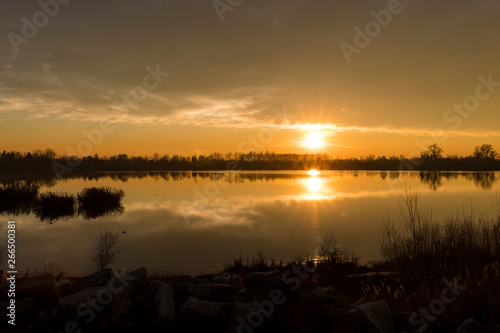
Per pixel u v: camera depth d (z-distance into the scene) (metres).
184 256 10.52
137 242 12.73
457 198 26.48
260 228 15.56
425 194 30.17
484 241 6.55
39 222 18.20
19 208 23.95
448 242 6.23
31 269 8.83
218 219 18.31
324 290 4.38
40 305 4.16
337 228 15.08
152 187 42.12
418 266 5.62
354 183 48.22
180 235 14.10
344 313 3.80
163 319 3.86
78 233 14.84
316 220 17.47
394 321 3.76
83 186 43.16
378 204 24.02
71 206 24.09
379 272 7.12
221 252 11.05
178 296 4.35
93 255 10.58
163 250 11.37
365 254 10.06
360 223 16.27
